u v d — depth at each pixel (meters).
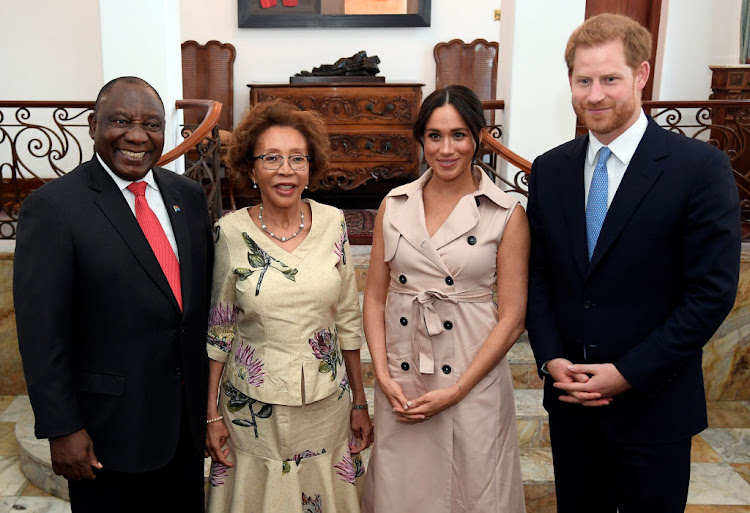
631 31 1.68
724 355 4.20
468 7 7.20
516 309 2.00
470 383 1.95
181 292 1.87
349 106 6.21
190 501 2.07
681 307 1.74
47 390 1.68
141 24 4.46
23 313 1.68
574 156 1.94
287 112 1.99
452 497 2.04
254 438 2.01
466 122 1.88
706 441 3.75
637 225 1.77
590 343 1.88
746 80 5.80
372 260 2.16
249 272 1.97
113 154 1.76
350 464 2.14
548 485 3.08
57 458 1.73
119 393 1.79
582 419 1.99
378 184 6.93
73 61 6.88
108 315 1.77
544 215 1.97
